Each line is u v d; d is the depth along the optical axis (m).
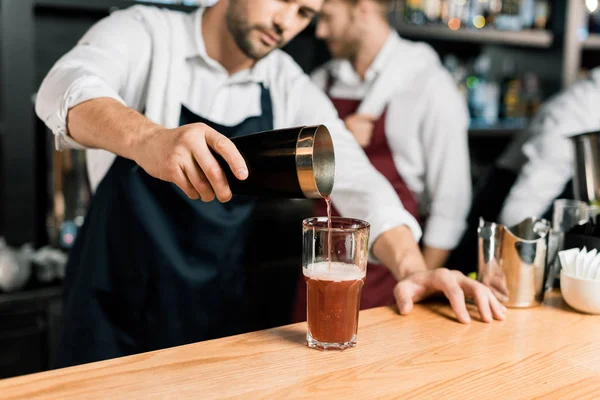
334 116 1.77
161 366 0.92
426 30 3.07
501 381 0.90
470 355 0.99
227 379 0.88
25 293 2.31
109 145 1.17
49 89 1.34
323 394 0.85
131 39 1.56
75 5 2.37
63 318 1.65
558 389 0.89
